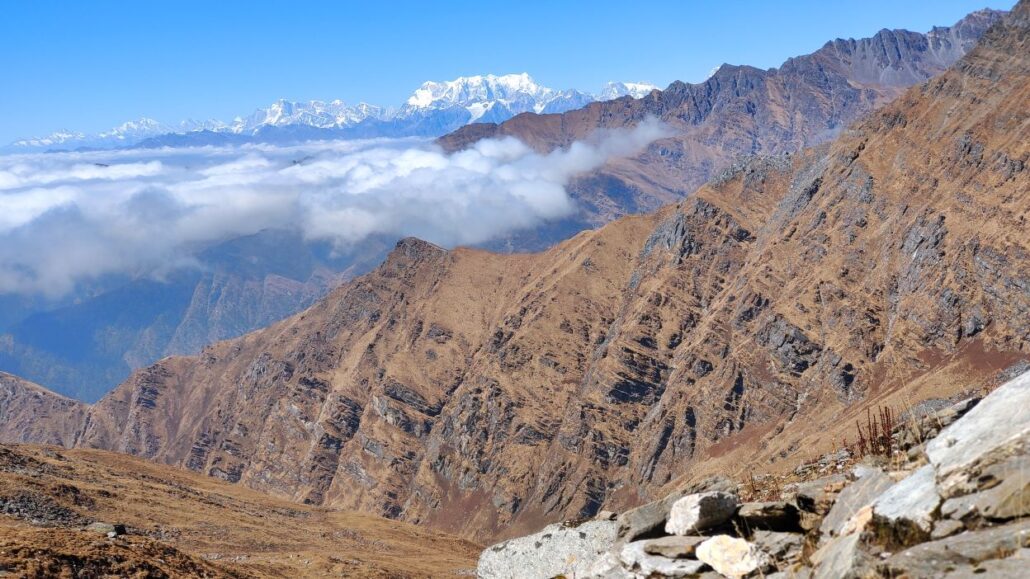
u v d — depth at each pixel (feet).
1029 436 30.68
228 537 234.99
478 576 56.39
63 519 202.28
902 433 48.11
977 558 27.40
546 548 53.93
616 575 44.09
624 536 47.39
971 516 29.71
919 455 37.65
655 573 42.01
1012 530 27.68
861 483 38.40
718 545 40.63
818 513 41.34
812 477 53.57
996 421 32.86
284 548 236.63
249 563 193.06
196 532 230.68
